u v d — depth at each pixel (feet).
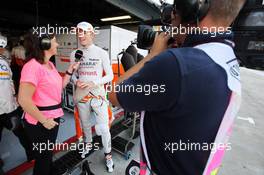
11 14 15.47
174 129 1.58
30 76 3.78
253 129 11.41
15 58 9.11
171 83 1.41
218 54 1.56
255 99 18.75
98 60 6.20
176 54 1.47
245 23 4.95
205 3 1.54
